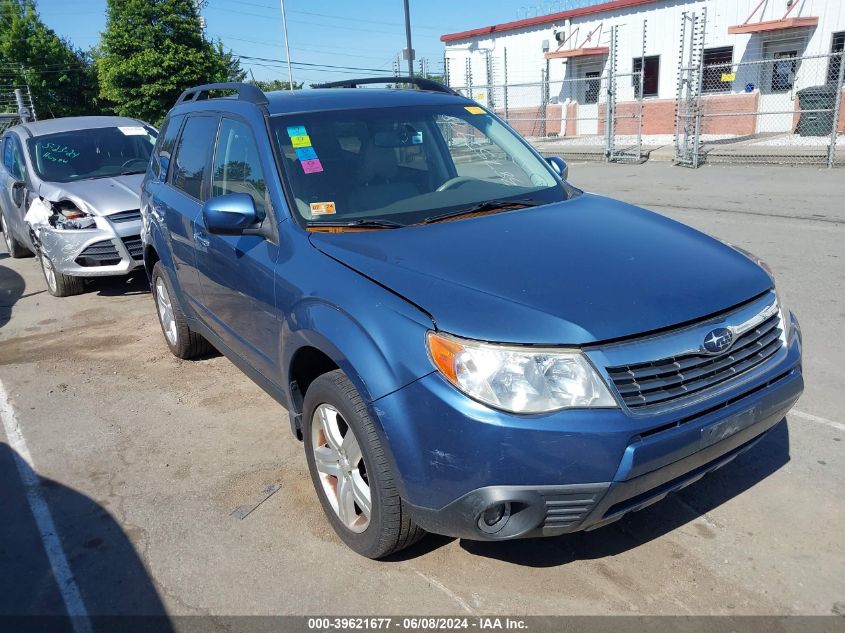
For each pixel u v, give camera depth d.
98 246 7.20
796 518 3.26
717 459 2.78
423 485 2.60
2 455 4.32
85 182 7.82
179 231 4.70
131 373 5.52
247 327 3.85
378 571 3.08
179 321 5.33
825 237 8.21
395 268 2.90
